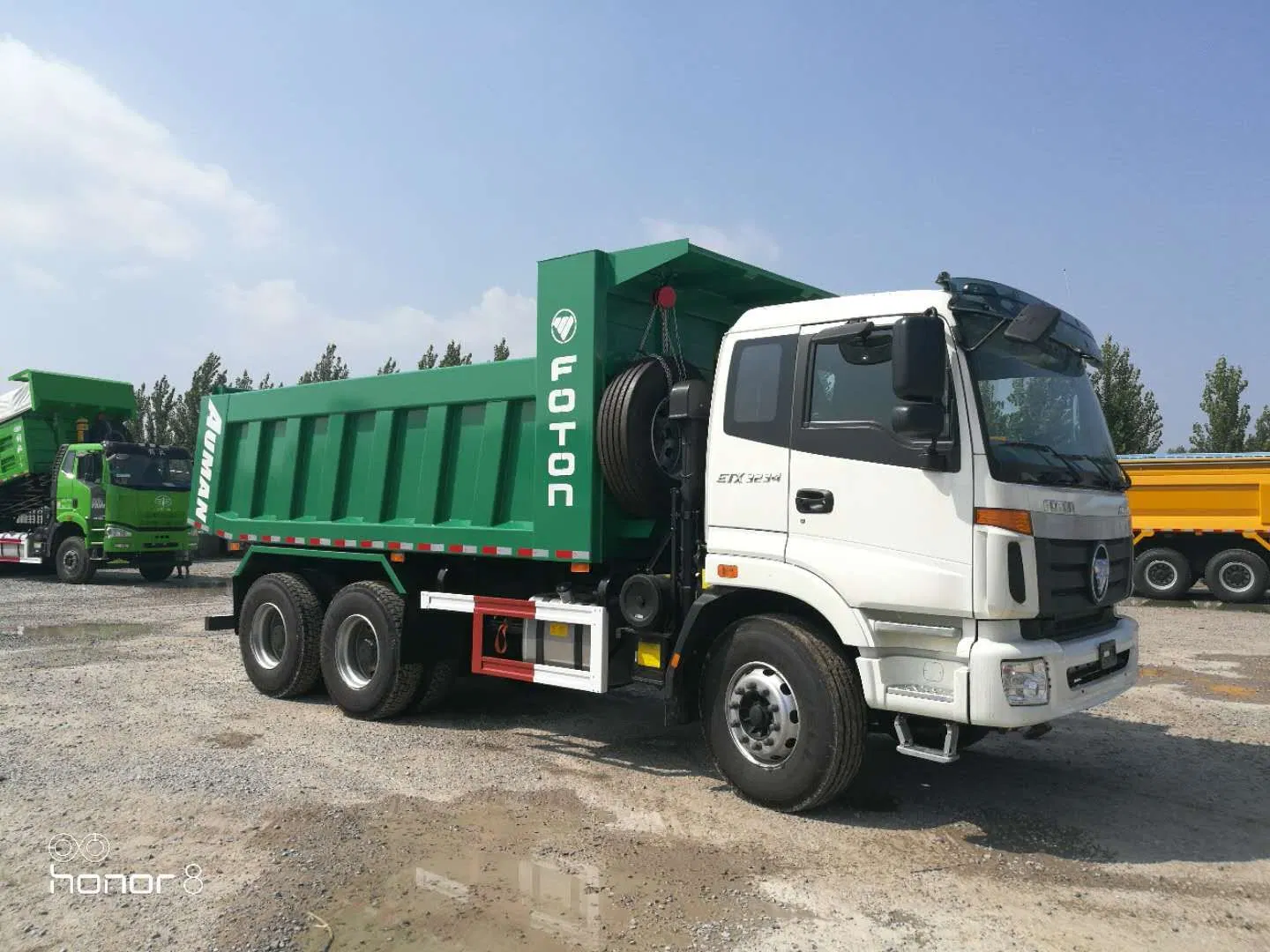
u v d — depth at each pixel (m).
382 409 7.60
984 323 4.92
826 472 5.06
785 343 5.37
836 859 4.54
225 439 9.05
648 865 4.45
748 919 3.88
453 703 8.03
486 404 6.85
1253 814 5.30
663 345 6.68
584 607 6.14
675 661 5.58
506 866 4.41
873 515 4.87
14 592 16.97
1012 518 4.55
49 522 19.39
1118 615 5.66
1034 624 4.71
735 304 7.23
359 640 7.56
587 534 6.00
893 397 4.87
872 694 4.84
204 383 36.69
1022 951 3.64
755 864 4.47
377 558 7.46
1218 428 30.64
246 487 8.80
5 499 20.42
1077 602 4.89
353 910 3.94
